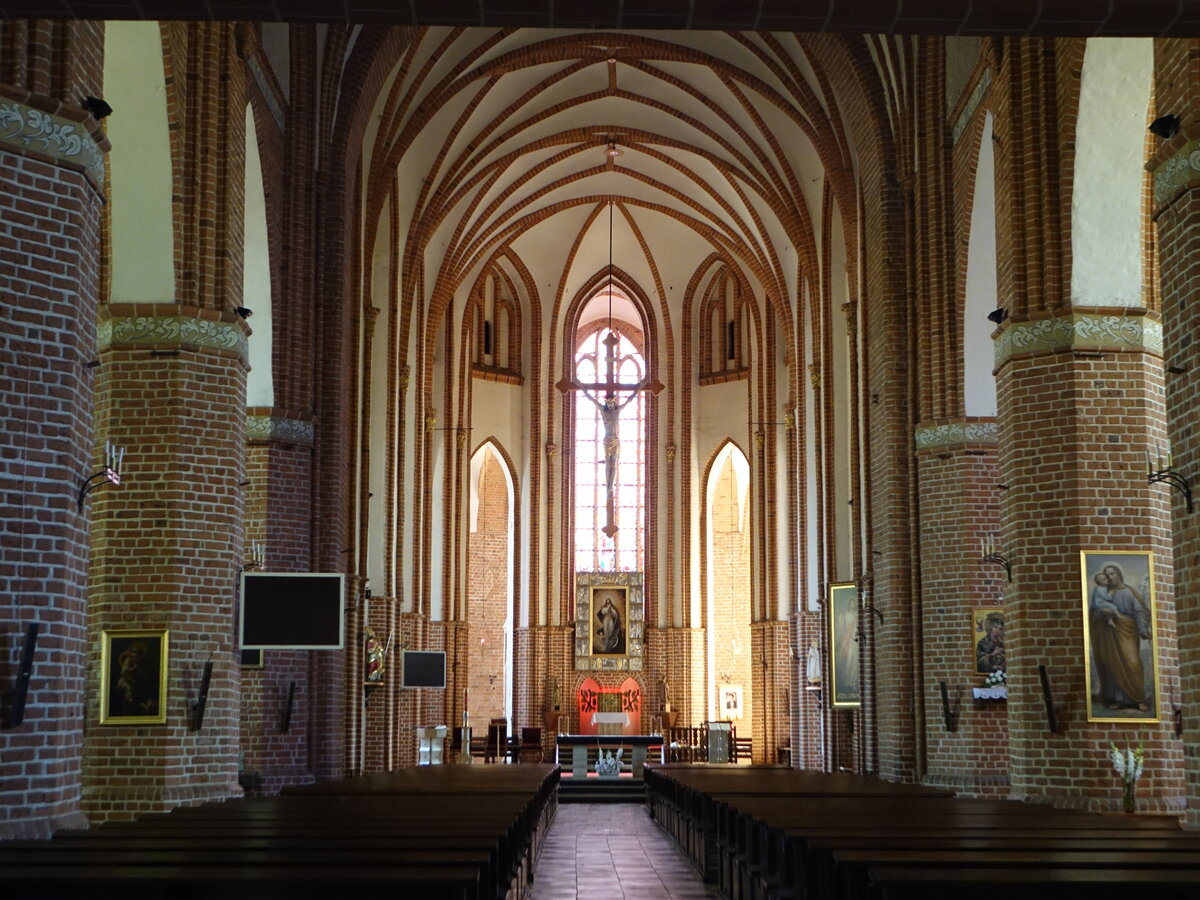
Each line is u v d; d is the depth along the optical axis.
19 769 12.11
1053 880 7.76
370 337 31.52
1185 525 13.62
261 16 9.41
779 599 47.00
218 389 18.12
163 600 17.52
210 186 18.36
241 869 8.05
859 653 29.89
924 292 25.56
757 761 46.78
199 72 18.36
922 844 9.66
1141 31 9.73
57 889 7.77
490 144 39.84
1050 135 18.91
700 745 47.56
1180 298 13.68
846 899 9.53
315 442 24.42
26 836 11.86
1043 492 18.48
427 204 38.88
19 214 12.61
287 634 18.19
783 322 44.12
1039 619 18.28
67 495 12.66
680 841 23.05
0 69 12.62
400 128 33.78
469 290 48.66
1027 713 18.22
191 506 17.78
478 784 21.72
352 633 28.53
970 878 7.80
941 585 24.61
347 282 26.72
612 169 45.16
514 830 13.72
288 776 23.14
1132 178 18.56
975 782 23.58
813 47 30.58
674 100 40.00
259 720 23.14
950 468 24.73
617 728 49.69
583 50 36.44
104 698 17.27
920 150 25.72
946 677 24.27
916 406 25.81
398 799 16.03
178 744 17.28
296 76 24.38
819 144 33.28
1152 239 18.91
